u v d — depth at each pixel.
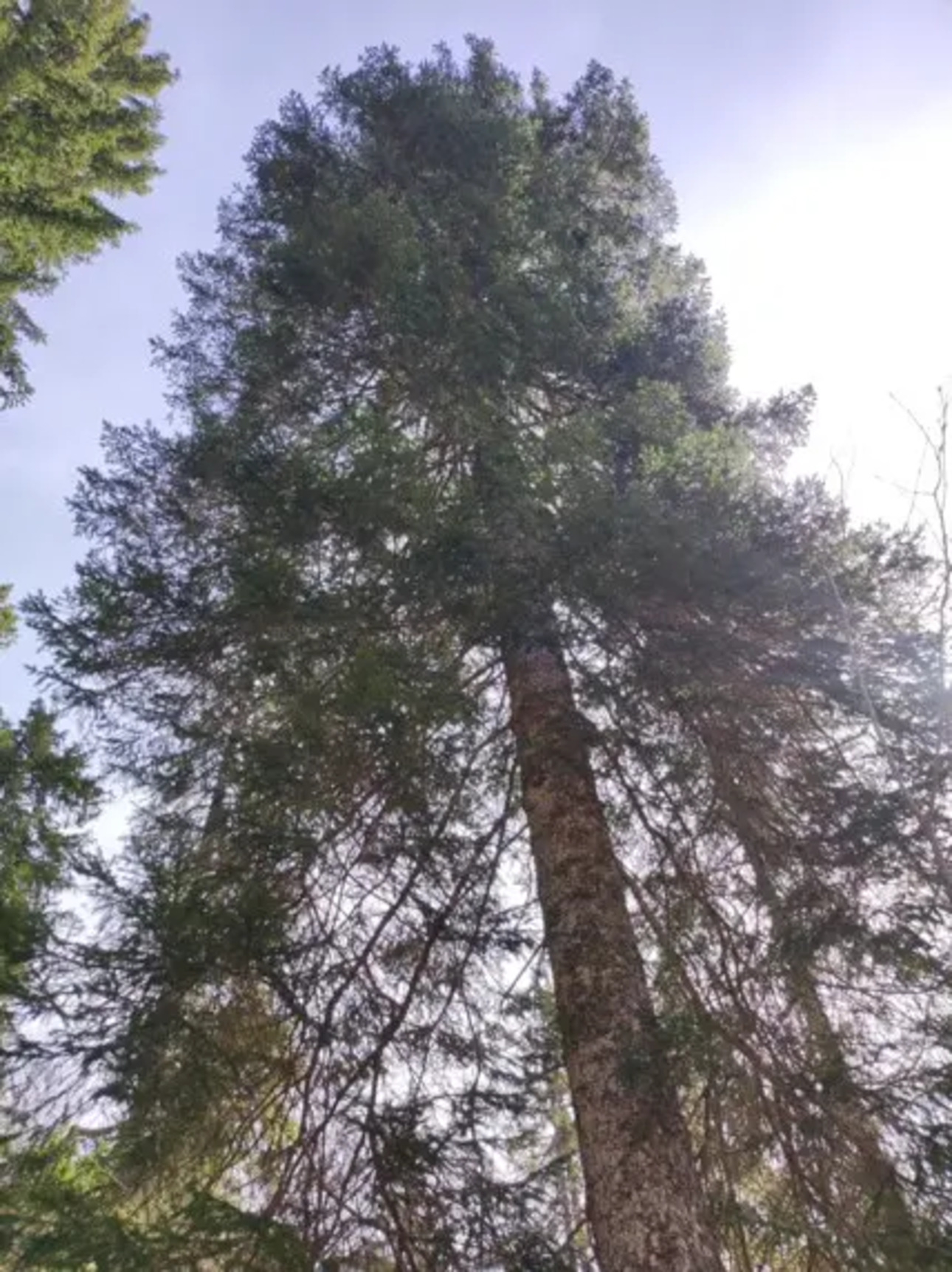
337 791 5.50
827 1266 4.86
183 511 6.96
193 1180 5.14
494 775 6.73
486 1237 5.04
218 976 4.93
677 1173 4.68
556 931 5.67
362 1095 5.25
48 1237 3.83
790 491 5.94
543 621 5.82
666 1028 4.68
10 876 7.81
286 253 8.00
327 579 6.09
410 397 7.89
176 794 5.96
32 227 11.79
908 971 4.80
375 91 9.78
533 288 8.03
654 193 10.98
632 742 5.87
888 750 5.17
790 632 5.64
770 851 5.38
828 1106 4.52
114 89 13.33
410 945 6.02
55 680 6.21
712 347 9.02
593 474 6.09
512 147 9.36
